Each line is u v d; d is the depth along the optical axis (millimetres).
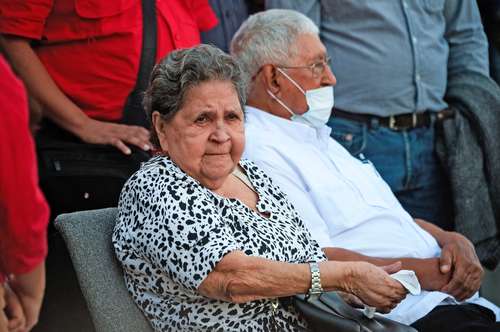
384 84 8547
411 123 8766
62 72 7137
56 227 5418
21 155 3994
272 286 5023
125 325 5258
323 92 6965
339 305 5266
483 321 6242
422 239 7043
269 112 7012
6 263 4219
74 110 7016
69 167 6840
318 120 7004
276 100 6961
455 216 8898
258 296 5027
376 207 6926
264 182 5820
